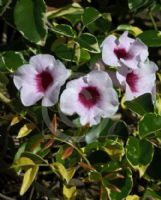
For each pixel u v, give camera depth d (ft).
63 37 1.94
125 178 1.79
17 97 1.84
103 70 1.78
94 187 1.98
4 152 1.98
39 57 1.70
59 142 1.83
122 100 1.87
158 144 1.92
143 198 1.86
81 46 1.85
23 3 1.85
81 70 1.89
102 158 1.82
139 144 1.80
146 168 1.81
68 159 1.79
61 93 1.76
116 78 1.77
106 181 1.77
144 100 1.85
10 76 1.93
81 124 1.72
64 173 1.73
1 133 1.99
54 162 1.78
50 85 1.69
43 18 1.84
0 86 1.89
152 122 1.80
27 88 1.70
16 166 1.75
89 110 1.69
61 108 1.67
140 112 1.85
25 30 1.82
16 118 1.83
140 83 1.77
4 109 2.00
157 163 1.86
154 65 1.78
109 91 1.68
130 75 1.77
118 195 1.76
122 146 1.79
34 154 1.73
